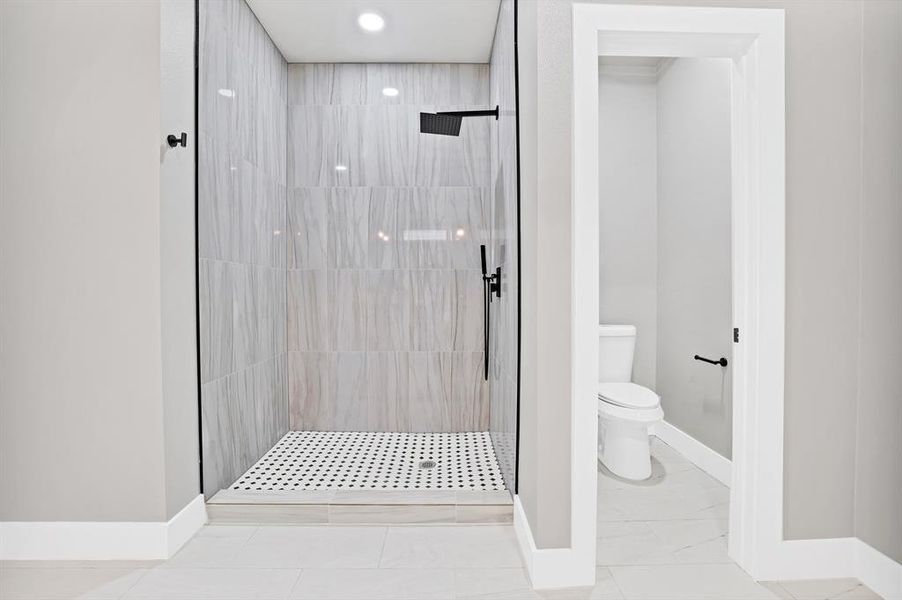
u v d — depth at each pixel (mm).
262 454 3115
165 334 2035
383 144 3580
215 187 2498
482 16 2988
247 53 2893
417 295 3613
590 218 1821
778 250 1863
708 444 3027
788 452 1911
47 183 1997
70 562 2020
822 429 1913
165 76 2023
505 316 2658
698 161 3119
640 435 2928
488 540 2207
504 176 2670
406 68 3578
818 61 1884
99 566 1992
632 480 2908
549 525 1858
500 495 2445
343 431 3646
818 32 1882
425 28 3129
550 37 1822
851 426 1919
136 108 1990
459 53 3443
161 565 2002
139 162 1993
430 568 1987
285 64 3527
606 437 3064
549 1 1820
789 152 1881
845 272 1905
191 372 2248
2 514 2045
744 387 1962
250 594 1815
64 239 2004
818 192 1892
